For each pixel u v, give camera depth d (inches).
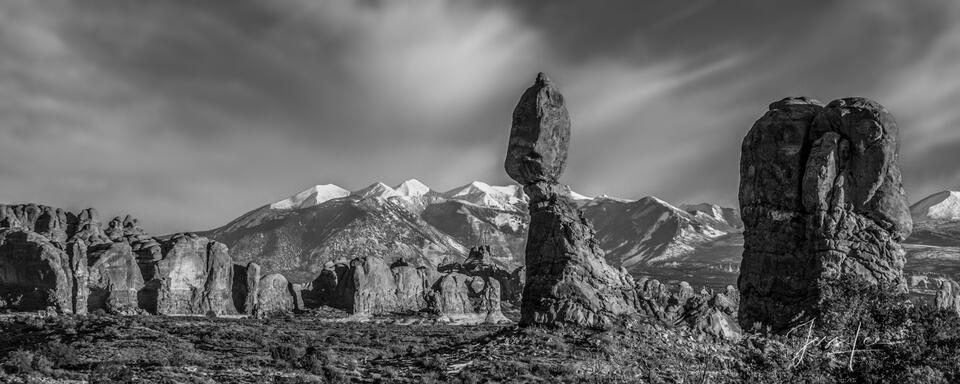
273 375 2539.4
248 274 5083.7
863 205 2228.1
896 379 1930.4
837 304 2121.1
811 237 2247.8
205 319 4402.1
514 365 2230.6
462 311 5994.1
